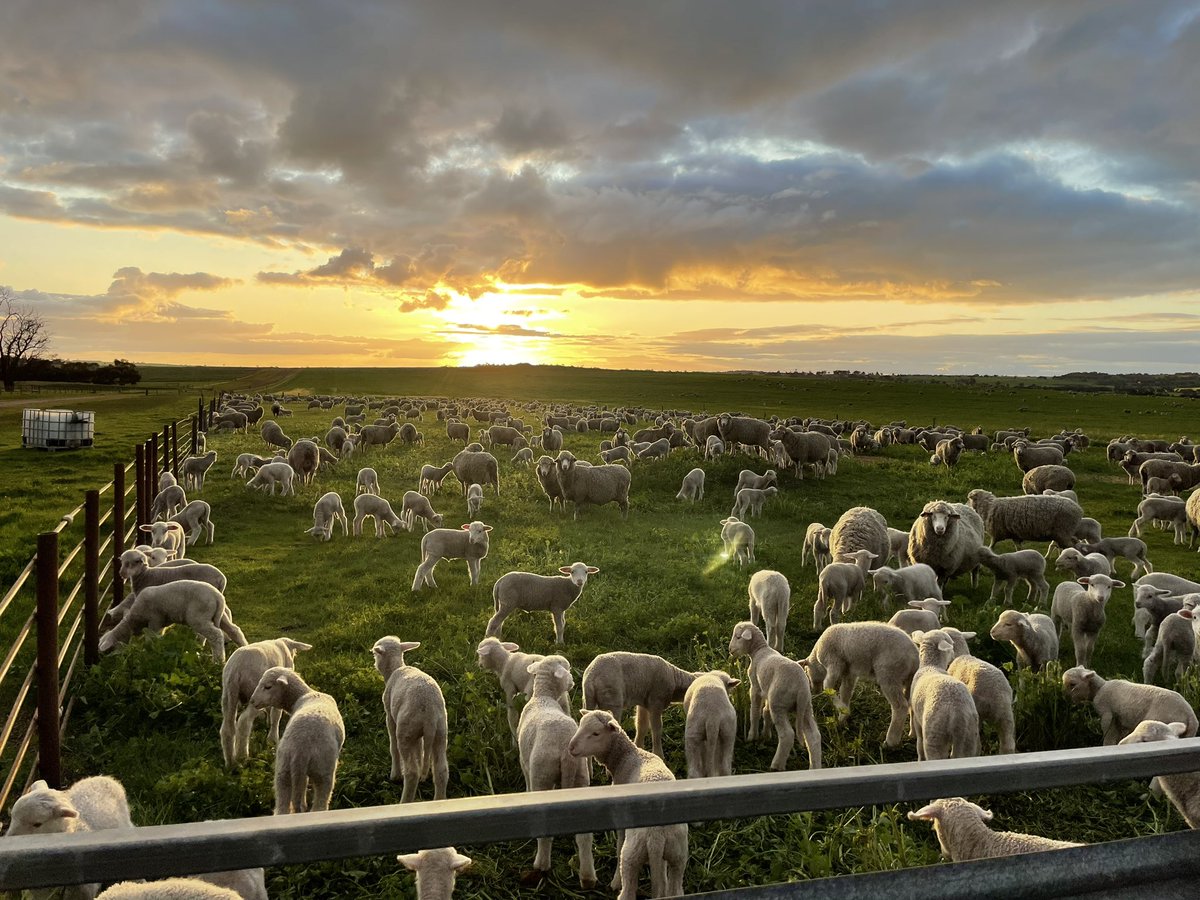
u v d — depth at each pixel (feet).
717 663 33.14
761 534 67.72
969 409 284.61
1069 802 23.79
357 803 23.09
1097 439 179.01
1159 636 35.29
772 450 104.42
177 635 33.68
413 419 182.19
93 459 99.71
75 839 5.11
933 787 6.47
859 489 90.84
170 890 10.61
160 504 62.85
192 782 23.12
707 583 49.73
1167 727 22.02
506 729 27.22
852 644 29.01
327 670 32.58
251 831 5.32
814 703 30.53
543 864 19.74
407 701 22.56
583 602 44.86
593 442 141.79
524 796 5.81
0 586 42.29
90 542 31.86
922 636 28.48
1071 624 40.01
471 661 33.96
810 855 19.10
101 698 28.78
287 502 74.84
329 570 51.57
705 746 23.50
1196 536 70.74
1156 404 312.50
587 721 19.25
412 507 66.23
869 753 27.43
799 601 47.01
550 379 483.10
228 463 101.65
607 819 5.84
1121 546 57.77
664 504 79.82
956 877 7.06
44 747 22.53
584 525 69.51
